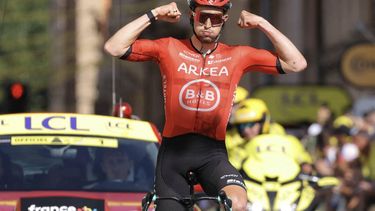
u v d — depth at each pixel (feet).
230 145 79.87
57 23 241.14
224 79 50.72
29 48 243.19
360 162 117.39
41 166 61.36
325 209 105.40
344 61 141.38
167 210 49.19
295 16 174.60
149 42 51.06
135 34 50.60
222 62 50.88
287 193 69.67
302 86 131.23
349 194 114.01
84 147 62.59
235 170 50.37
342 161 116.47
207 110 50.47
